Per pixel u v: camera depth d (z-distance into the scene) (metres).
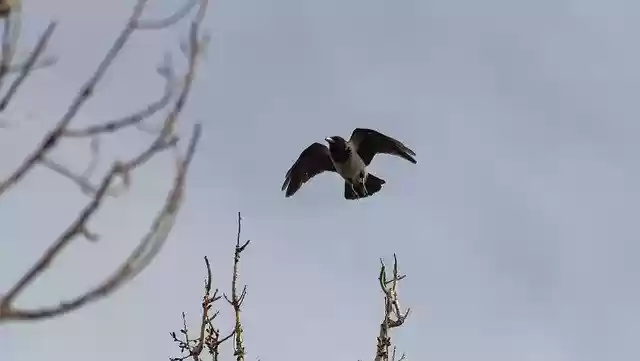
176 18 8.35
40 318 7.26
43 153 7.73
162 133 8.05
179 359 19.67
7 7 7.70
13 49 7.75
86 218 7.57
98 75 8.02
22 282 7.27
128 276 7.64
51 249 7.42
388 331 21.78
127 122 8.02
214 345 19.75
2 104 7.72
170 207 7.97
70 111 7.86
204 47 8.38
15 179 7.65
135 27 8.20
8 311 7.13
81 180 7.80
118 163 7.79
